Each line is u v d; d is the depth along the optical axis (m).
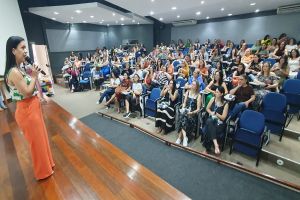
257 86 3.48
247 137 2.50
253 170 2.27
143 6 6.40
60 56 9.44
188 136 3.07
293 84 3.26
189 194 2.01
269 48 6.11
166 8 6.80
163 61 7.17
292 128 2.88
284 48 5.33
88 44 11.02
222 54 7.21
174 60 6.66
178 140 3.04
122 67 7.01
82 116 4.39
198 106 3.20
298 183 2.14
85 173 1.80
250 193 2.00
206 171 2.36
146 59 7.30
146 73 5.24
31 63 1.56
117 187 1.62
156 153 2.79
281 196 1.95
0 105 4.06
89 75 6.96
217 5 6.66
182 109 3.16
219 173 2.31
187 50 9.12
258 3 6.59
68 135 2.60
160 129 3.49
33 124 1.55
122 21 10.30
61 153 2.14
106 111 4.70
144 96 4.13
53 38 9.01
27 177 1.76
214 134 2.68
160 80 4.95
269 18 8.07
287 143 2.71
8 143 2.46
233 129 2.70
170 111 3.34
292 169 2.35
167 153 2.79
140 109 4.27
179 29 11.45
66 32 9.62
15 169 1.89
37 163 1.68
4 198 1.53
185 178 2.25
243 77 3.18
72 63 8.05
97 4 6.12
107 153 2.14
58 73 9.30
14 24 5.78
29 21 7.88
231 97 3.02
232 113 2.95
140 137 3.30
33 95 1.54
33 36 8.12
